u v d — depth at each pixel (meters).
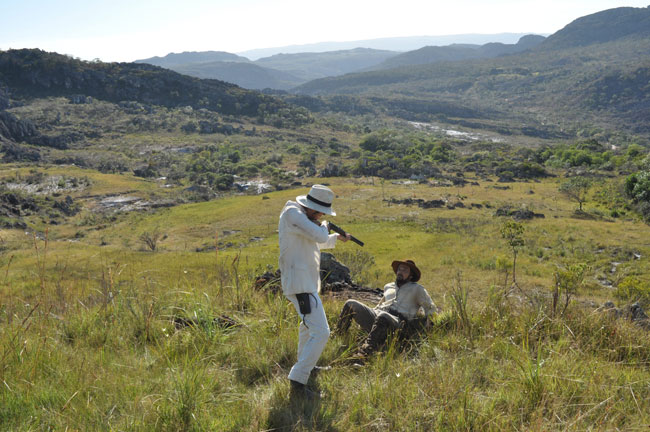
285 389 2.94
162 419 2.47
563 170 132.62
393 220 63.81
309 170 140.88
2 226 69.94
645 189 68.75
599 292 22.34
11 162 160.62
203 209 86.62
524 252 37.09
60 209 98.81
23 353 3.19
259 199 90.94
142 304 4.40
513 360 3.39
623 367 3.33
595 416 2.59
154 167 161.62
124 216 90.62
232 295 4.89
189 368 2.93
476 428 2.43
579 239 42.81
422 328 4.08
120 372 3.08
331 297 5.69
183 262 25.28
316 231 2.98
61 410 2.52
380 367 3.28
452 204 75.00
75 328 3.92
